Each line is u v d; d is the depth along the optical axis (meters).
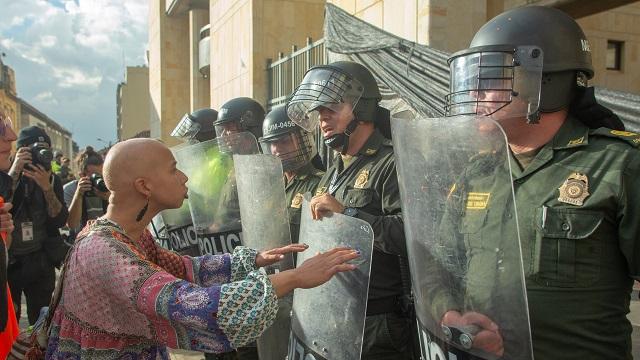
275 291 1.43
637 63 7.04
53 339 1.57
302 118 2.56
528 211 1.41
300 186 2.86
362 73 2.24
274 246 2.21
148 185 1.58
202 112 4.04
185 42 15.42
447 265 1.27
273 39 9.02
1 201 2.49
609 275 1.35
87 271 1.46
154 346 1.53
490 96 1.42
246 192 2.37
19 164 3.56
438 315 1.32
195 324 1.37
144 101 32.34
